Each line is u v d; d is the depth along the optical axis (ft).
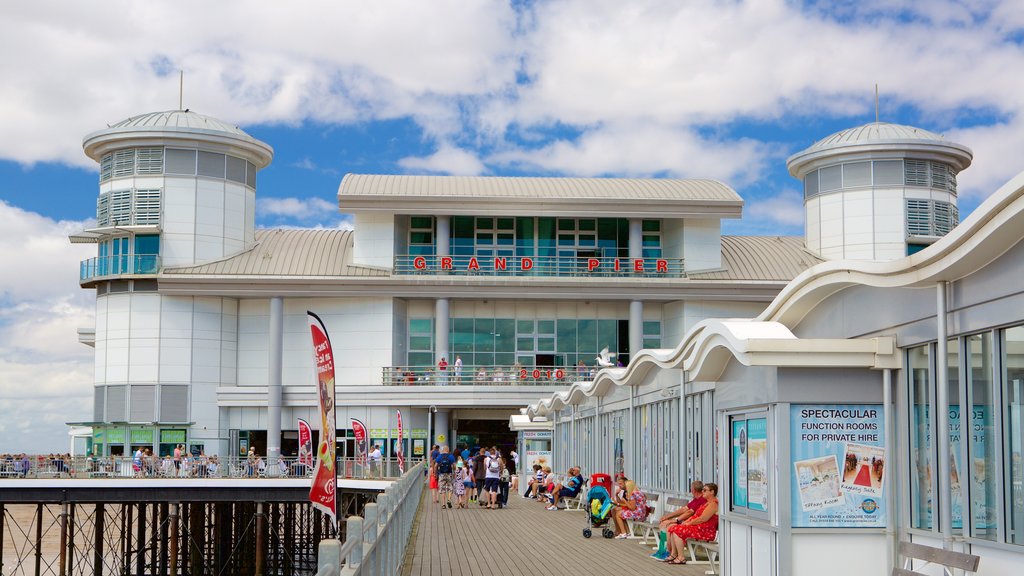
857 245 193.77
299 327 189.78
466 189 193.88
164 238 187.32
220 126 196.34
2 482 132.77
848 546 43.04
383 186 193.88
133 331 185.68
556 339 193.77
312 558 165.89
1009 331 35.12
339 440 183.62
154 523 153.58
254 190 199.62
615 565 58.95
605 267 191.62
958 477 38.55
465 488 110.22
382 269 189.78
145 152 189.16
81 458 135.85
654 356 70.38
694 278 190.39
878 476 43.37
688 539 58.90
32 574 156.97
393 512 47.34
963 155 194.39
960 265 36.37
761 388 45.32
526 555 64.34
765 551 44.91
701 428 66.49
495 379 181.98
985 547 36.32
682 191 196.13
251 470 136.77
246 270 186.39
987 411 36.63
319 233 206.28
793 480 43.16
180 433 184.03
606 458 101.04
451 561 61.36
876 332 44.50
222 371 188.24
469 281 186.50
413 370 189.57
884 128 199.82
